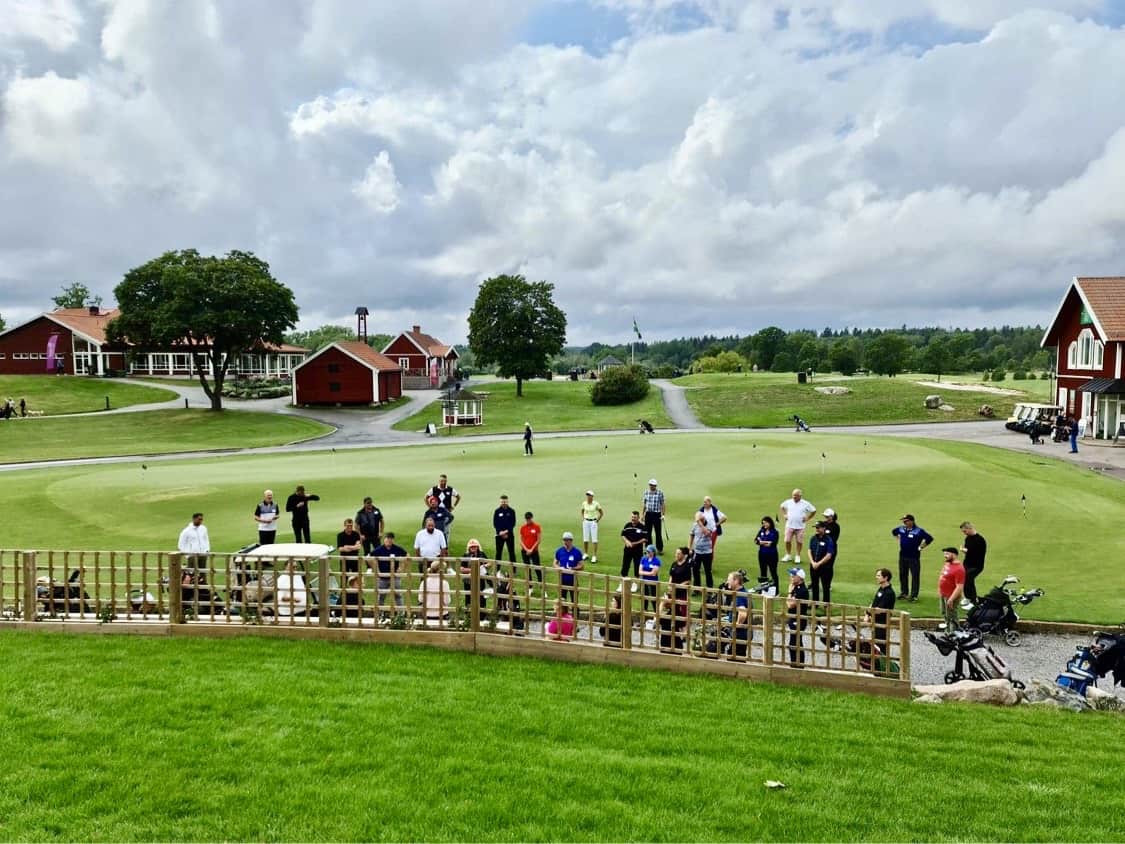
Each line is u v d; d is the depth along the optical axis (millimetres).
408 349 121188
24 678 11805
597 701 11930
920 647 17531
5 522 27672
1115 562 22766
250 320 78312
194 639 14508
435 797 8406
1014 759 10430
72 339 107188
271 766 8992
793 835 7949
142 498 31938
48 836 7434
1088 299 56000
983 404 80500
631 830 7863
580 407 91375
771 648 14023
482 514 28438
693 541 20688
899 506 29359
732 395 92750
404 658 13766
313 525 26734
